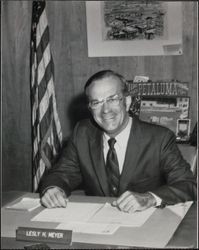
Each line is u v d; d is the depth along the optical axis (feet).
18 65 11.71
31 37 10.92
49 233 4.79
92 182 7.14
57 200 5.96
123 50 10.84
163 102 10.35
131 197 5.66
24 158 12.16
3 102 11.99
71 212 5.67
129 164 6.92
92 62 11.14
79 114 11.44
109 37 10.88
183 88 10.34
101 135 7.19
